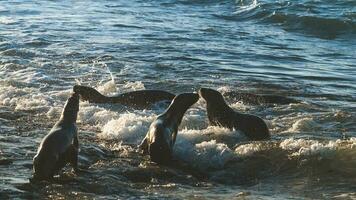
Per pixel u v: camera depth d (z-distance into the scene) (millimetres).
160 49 28500
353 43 34812
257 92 20766
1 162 12375
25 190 10812
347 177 11695
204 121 16188
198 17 42531
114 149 13805
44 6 46281
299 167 12289
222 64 25672
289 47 31797
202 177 12203
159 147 12727
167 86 21016
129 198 10617
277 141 14070
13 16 40031
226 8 47344
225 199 10602
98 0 51812
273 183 11703
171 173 12172
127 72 23234
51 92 19688
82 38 31156
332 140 14422
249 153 13086
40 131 15086
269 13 42281
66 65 24312
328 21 38781
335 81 23281
